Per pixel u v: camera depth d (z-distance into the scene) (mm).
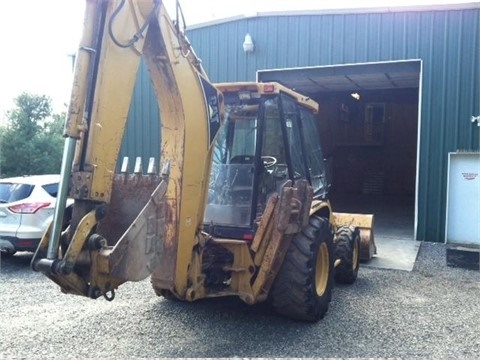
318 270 5035
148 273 3260
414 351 4199
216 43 12352
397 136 20719
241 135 4852
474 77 10086
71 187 2939
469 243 10305
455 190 10414
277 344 4270
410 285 6625
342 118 21016
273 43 11766
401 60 10609
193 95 3775
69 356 3980
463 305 5633
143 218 3207
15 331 4562
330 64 11250
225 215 4699
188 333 4508
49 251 2801
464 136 10203
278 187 4859
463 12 10102
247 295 4320
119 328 4629
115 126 3119
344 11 10984
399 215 14820
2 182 7941
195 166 3828
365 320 5000
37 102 22047
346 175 21562
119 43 3115
